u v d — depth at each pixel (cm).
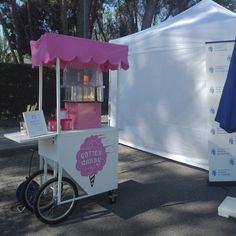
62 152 406
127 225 409
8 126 1103
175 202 479
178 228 402
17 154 771
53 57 382
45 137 394
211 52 541
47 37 378
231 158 543
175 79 680
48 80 1292
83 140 423
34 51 423
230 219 426
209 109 543
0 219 424
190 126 655
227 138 541
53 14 1884
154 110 739
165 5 2166
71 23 1912
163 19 2247
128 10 2131
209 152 546
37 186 439
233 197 493
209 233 390
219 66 538
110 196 469
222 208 434
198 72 633
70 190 480
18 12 1836
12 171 638
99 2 1914
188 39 646
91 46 412
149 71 744
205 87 621
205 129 627
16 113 1235
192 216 434
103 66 464
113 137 453
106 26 2305
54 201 417
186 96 659
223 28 598
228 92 388
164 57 702
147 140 767
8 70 1199
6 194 512
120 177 595
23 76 1235
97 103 450
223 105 393
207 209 456
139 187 542
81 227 403
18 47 1731
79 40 401
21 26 1875
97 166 440
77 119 433
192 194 511
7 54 1844
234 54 389
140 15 2130
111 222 416
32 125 395
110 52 432
